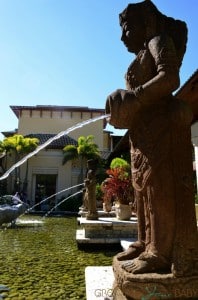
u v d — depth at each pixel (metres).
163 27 2.75
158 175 2.33
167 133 2.39
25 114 35.88
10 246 7.80
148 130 2.43
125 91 2.48
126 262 2.35
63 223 14.81
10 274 5.01
